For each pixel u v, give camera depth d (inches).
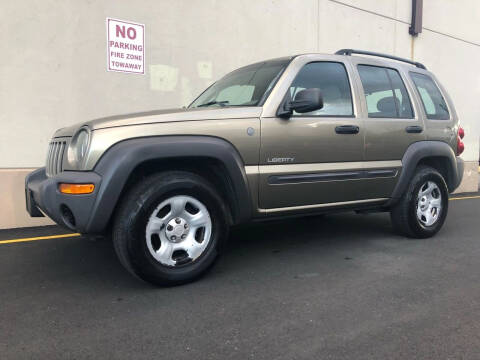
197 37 252.5
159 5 237.3
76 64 215.3
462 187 371.6
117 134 114.7
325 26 311.7
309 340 92.4
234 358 84.9
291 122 140.0
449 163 189.3
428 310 108.6
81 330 96.7
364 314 105.8
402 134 169.0
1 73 198.4
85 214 111.6
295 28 295.9
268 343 91.0
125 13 226.8
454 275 135.6
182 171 124.6
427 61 381.7
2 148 201.5
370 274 136.3
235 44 268.4
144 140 116.0
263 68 157.0
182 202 121.0
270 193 137.7
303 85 147.3
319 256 156.9
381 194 166.6
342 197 155.6
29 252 161.0
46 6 205.8
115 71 226.4
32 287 124.2
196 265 124.8
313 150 144.8
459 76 407.5
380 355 86.4
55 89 211.0
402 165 169.5
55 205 117.5
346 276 134.2
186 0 246.7
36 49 205.0
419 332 96.4
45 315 104.8
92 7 217.2
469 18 411.5
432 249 166.7
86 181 110.8
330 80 154.7
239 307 109.8
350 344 90.7
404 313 106.7
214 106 152.3
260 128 133.8
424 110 181.9
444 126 187.6
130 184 121.9
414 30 361.4
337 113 153.1
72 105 215.9
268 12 281.6
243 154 131.0
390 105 170.6
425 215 182.2
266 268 142.4
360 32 333.1
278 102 139.0
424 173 177.0
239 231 198.8
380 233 194.1
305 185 143.9
